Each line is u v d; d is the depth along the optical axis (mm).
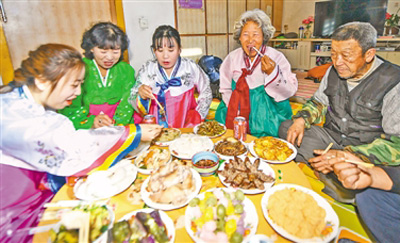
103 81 1792
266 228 737
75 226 706
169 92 1828
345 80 1433
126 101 1863
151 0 3166
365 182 1022
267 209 791
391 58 3730
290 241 688
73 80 865
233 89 1970
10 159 812
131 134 971
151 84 1825
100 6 2764
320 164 1116
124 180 937
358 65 1292
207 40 4250
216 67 3426
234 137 1304
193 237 690
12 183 810
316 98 1620
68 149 857
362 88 1360
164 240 684
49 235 705
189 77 1858
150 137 1015
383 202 1202
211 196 791
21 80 821
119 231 684
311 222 715
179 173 857
